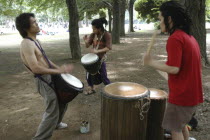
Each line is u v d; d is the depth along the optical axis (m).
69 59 9.89
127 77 6.80
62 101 3.00
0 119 4.13
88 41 4.72
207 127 3.58
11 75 7.41
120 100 2.48
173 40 2.11
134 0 28.55
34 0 10.78
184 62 2.16
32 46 2.77
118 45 15.16
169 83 2.32
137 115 2.54
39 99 5.12
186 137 2.74
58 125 3.69
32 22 2.83
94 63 4.22
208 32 23.41
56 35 26.33
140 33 26.72
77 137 3.47
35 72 2.77
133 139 2.60
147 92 2.64
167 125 2.39
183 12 2.15
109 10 23.61
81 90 2.99
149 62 2.23
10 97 5.29
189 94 2.21
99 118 4.10
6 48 15.02
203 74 6.46
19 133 3.65
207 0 14.94
